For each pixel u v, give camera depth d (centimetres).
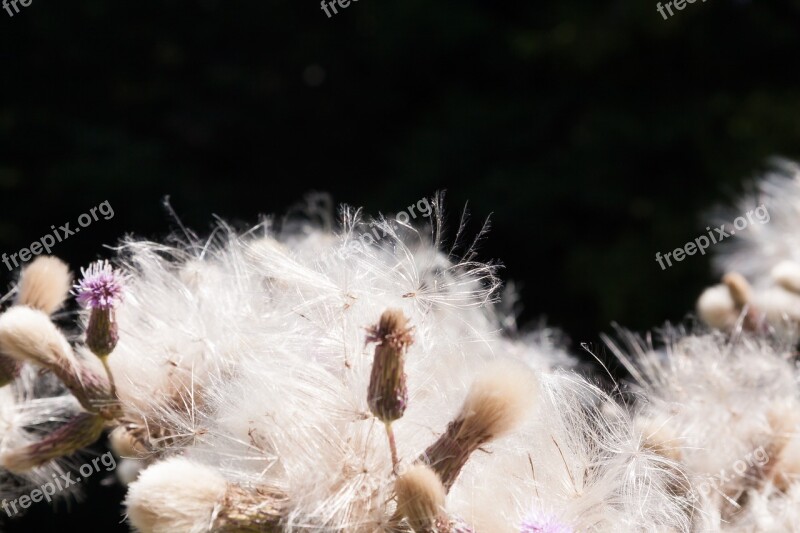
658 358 45
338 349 39
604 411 41
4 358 41
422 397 39
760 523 41
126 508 37
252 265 42
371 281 40
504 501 39
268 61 172
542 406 40
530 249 135
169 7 166
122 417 40
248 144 169
